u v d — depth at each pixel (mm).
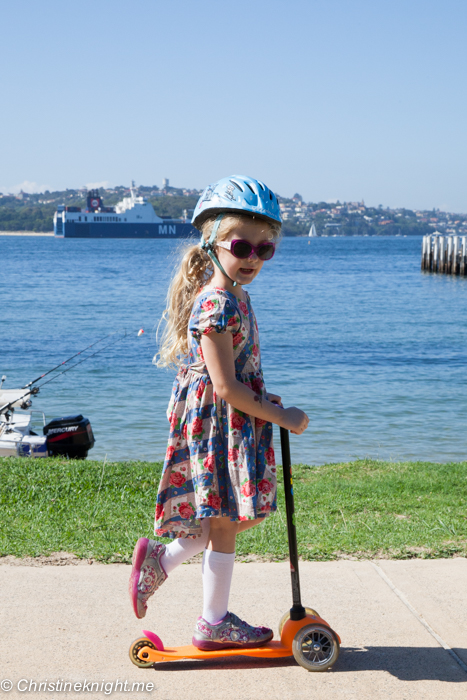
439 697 2127
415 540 3660
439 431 10188
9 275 52531
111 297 35250
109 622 2615
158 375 14930
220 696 2133
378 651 2418
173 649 2342
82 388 13430
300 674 2273
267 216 2232
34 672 2256
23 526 3840
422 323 25453
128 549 3412
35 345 19547
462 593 2908
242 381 2312
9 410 7777
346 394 13125
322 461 8469
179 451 2336
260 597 2850
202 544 2387
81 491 4832
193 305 2307
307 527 4012
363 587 2971
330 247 150250
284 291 40906
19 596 2836
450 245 51250
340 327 24219
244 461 2238
